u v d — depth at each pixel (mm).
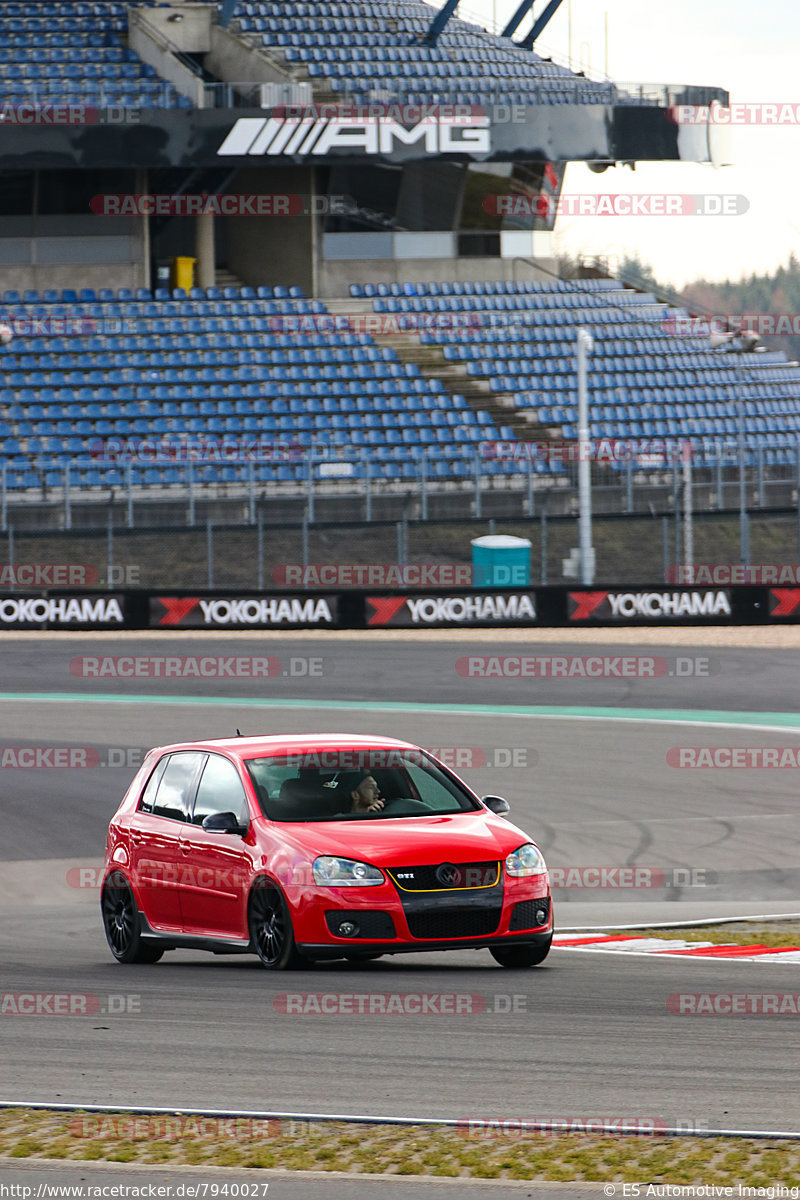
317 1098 22859
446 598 121438
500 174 187750
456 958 38656
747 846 60469
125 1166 19594
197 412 162125
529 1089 23328
